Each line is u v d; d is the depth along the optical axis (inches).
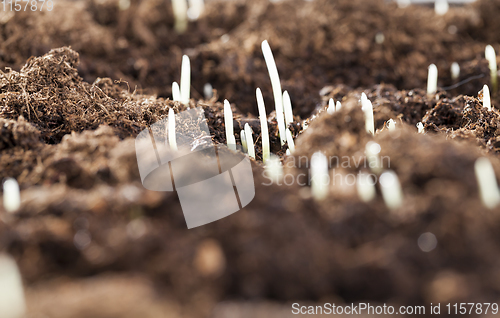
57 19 16.0
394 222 11.1
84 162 11.6
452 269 10.9
